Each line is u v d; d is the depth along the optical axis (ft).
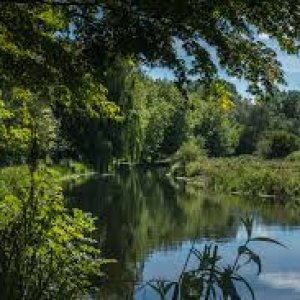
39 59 25.55
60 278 14.33
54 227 20.31
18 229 11.93
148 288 30.01
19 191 18.01
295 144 251.39
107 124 159.63
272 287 46.21
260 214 90.79
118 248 59.31
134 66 25.11
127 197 111.14
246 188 129.59
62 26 25.67
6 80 26.81
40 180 19.29
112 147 161.58
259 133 353.92
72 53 24.66
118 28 20.90
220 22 21.25
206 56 22.21
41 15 25.48
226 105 25.85
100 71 24.26
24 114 28.32
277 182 124.67
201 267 8.81
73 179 142.20
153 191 128.47
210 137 321.11
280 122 394.32
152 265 51.80
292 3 20.39
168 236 67.82
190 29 20.94
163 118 276.00
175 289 8.89
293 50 22.40
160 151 295.69
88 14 22.25
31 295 11.23
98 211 87.10
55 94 28.66
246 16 21.07
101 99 30.25
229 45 22.36
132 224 76.23
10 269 11.13
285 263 54.54
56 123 81.87
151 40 20.88
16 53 25.79
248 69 23.49
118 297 33.91
